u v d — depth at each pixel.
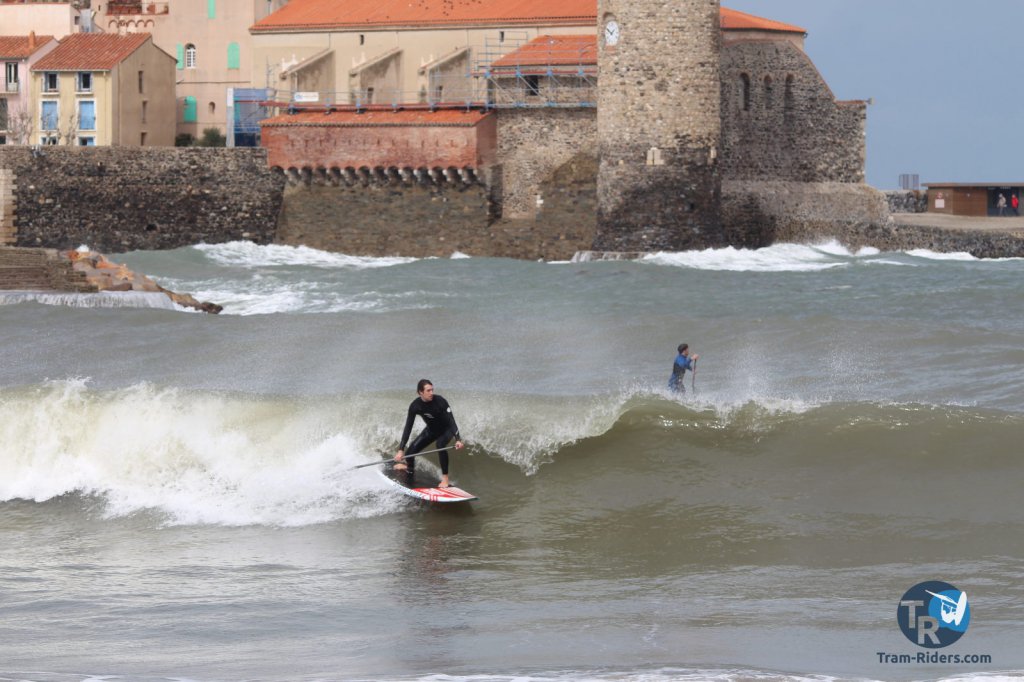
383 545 60.41
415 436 70.25
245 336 114.12
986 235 198.12
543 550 59.50
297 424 71.50
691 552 58.69
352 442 70.06
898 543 58.47
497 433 71.06
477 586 55.16
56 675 44.38
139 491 67.88
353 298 148.38
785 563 56.91
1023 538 58.28
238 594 54.56
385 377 93.88
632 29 194.50
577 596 53.69
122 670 45.62
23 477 69.69
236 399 73.44
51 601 53.94
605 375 93.69
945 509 61.84
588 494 66.06
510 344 108.12
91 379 95.94
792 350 102.56
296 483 67.62
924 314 124.56
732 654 47.09
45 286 145.50
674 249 195.25
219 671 45.47
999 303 131.38
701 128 194.88
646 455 68.81
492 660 46.56
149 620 51.47
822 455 67.75
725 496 64.88
